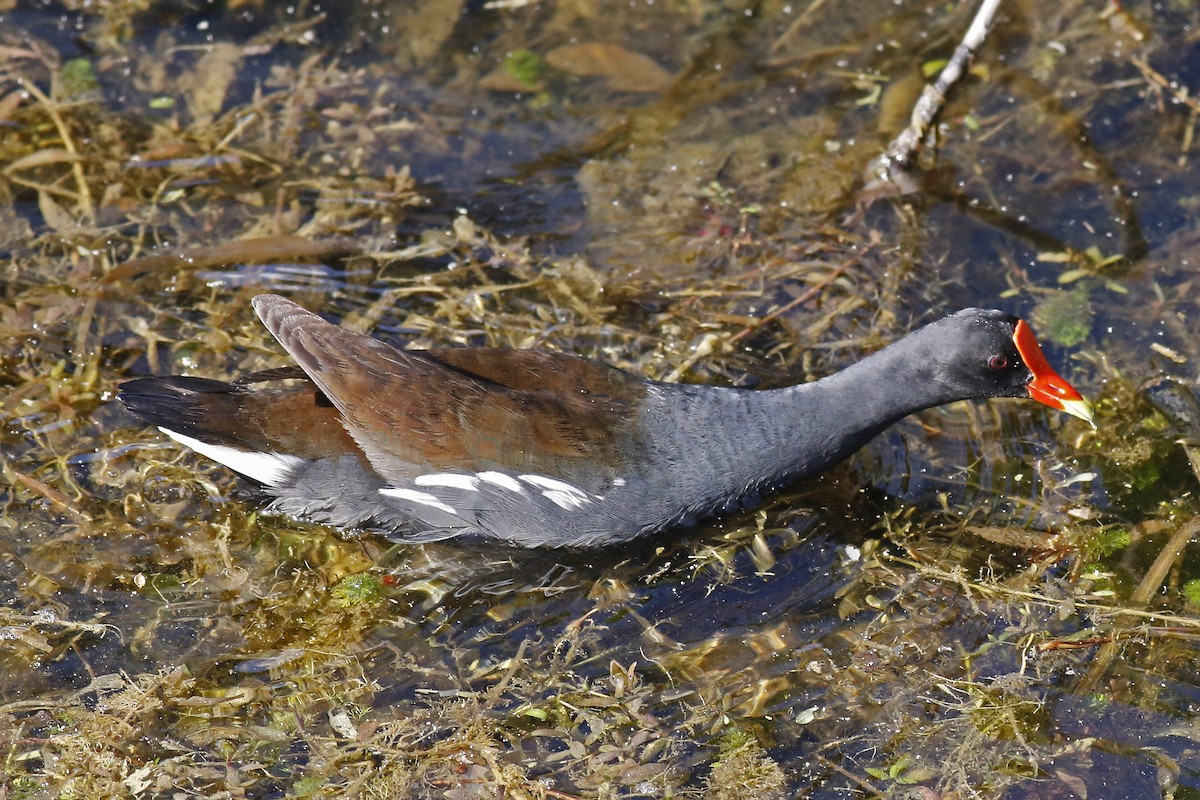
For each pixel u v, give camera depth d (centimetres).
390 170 1301
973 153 1350
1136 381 1140
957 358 980
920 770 848
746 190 1311
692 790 830
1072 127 1370
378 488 962
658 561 991
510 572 979
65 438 1038
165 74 1377
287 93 1366
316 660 902
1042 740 870
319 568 970
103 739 830
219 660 896
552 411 937
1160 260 1247
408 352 956
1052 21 1470
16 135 1301
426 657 911
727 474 978
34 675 874
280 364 1117
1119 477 1066
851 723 877
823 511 1033
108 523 980
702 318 1187
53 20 1417
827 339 1177
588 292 1202
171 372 1099
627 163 1330
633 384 973
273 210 1256
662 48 1440
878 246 1262
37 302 1143
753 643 929
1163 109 1379
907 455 1084
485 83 1397
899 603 961
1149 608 961
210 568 958
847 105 1391
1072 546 1007
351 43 1429
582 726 867
